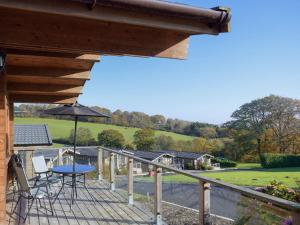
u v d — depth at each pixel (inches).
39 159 261.7
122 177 340.5
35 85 245.3
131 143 1299.2
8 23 111.9
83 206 239.5
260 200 117.6
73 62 185.8
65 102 305.4
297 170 1227.2
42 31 115.2
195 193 308.8
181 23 113.2
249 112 1467.8
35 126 443.5
